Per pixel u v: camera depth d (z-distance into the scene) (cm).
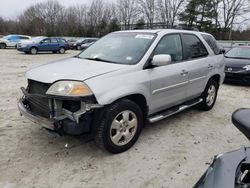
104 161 356
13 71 1135
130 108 372
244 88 877
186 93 491
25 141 405
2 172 326
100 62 400
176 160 366
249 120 185
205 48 552
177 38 477
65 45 2509
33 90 366
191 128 481
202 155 383
